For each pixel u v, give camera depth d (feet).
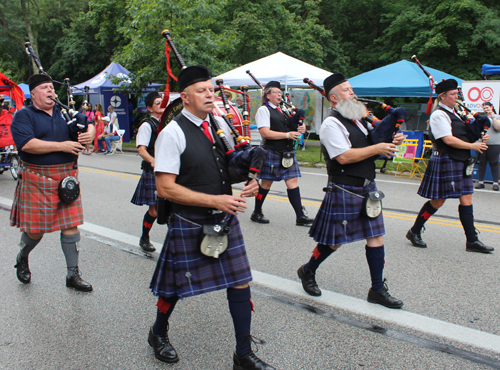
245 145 7.13
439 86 12.84
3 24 77.05
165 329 7.61
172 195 6.50
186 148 6.59
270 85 15.81
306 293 10.14
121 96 51.49
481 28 46.03
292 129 15.85
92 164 33.68
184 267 6.77
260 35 51.72
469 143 12.40
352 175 9.06
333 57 60.54
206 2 40.60
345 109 8.74
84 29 64.64
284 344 8.02
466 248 13.07
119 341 8.22
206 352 7.82
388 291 10.18
